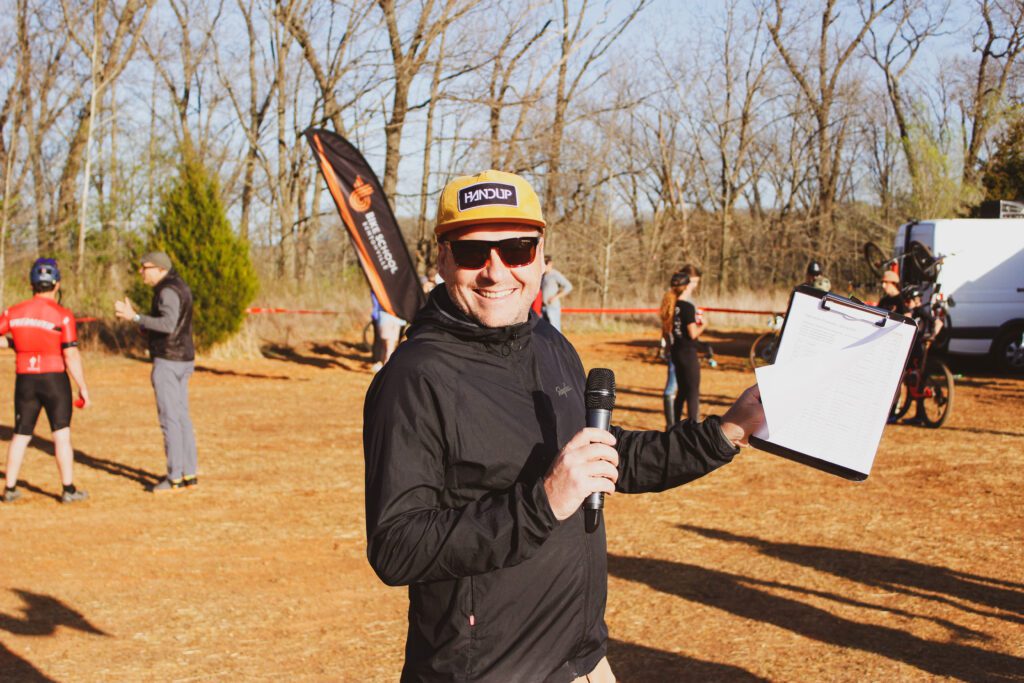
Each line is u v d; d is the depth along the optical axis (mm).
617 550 6332
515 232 2078
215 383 15531
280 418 12203
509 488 2021
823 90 38750
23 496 7930
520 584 2021
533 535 1820
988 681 4172
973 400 13188
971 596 5297
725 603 5270
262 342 20188
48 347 7652
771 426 2074
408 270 14531
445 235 2104
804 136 41094
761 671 4336
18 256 25328
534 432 2066
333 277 27797
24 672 4426
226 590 5645
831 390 2051
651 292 33781
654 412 12453
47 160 31422
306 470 9055
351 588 5695
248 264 18672
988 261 16297
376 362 17266
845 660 4438
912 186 29953
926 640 4668
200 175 18344
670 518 7113
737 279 39312
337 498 7957
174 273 8234
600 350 20953
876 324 2049
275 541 6691
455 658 2025
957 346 16250
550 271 15383
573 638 2092
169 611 5281
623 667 4426
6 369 16719
